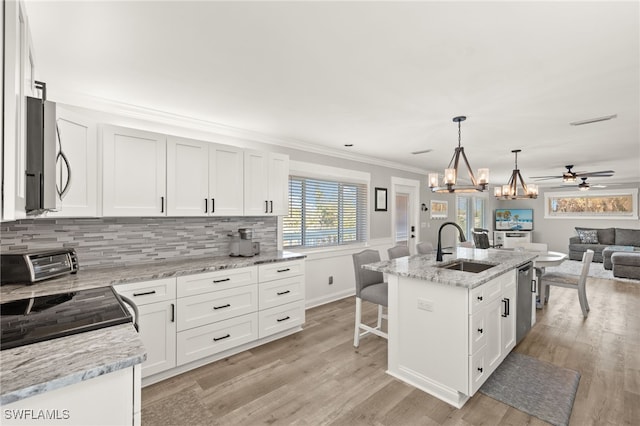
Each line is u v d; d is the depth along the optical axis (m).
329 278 4.54
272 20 1.51
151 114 2.86
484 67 1.98
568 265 7.33
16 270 1.95
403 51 1.80
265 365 2.65
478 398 2.20
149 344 2.30
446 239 7.24
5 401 0.78
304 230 4.27
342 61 1.93
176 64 1.98
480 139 3.82
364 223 5.12
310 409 2.08
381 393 2.26
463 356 2.07
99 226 2.58
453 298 2.12
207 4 1.39
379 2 1.37
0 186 0.82
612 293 4.96
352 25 1.55
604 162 5.42
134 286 2.22
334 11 1.44
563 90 2.33
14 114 0.86
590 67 1.96
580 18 1.46
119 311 1.41
